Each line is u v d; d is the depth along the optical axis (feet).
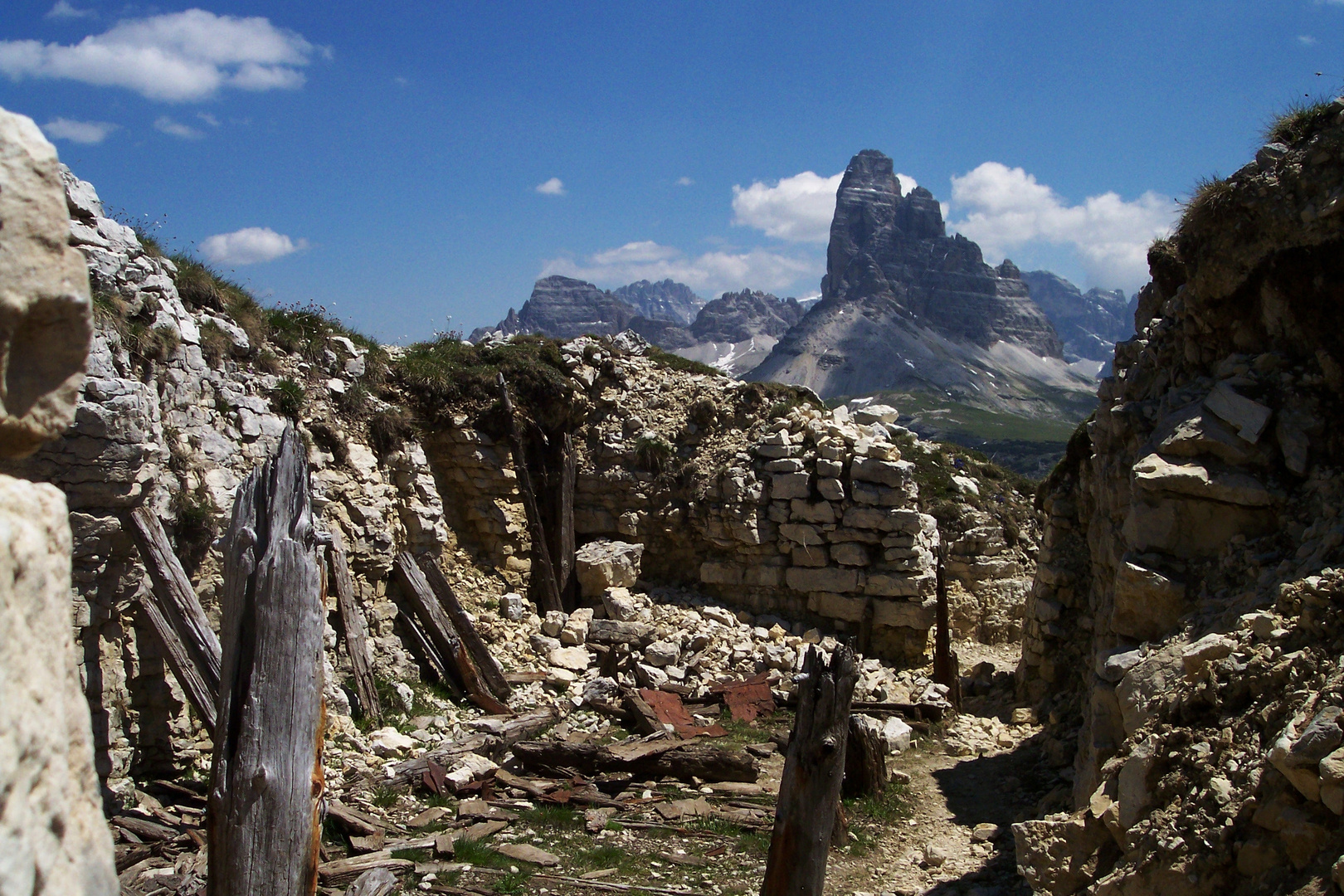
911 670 64.03
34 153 7.13
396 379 66.18
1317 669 22.06
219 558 44.29
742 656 61.36
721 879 34.53
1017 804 42.63
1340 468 29.12
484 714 52.31
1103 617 38.86
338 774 41.65
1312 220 30.91
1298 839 19.30
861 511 66.54
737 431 73.51
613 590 67.36
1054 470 59.47
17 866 5.88
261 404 51.98
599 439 74.23
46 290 7.01
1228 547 30.60
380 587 55.67
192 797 37.70
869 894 34.30
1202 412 32.65
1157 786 24.17
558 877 34.27
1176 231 36.91
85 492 35.83
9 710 6.09
